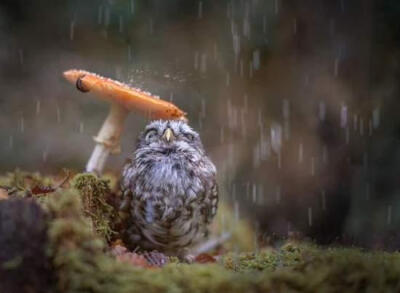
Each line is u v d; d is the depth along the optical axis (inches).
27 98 555.5
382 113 517.0
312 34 558.6
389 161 503.2
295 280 187.0
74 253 184.4
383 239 338.0
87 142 521.7
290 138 548.4
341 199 513.0
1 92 557.3
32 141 517.3
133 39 568.4
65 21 577.9
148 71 423.8
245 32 572.1
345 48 545.0
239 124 556.1
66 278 183.0
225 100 561.3
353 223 484.4
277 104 559.5
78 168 463.8
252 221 493.4
